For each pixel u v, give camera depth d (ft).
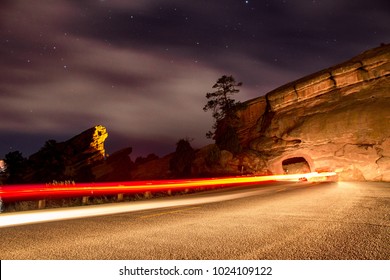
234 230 24.80
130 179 253.85
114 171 267.39
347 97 163.43
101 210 48.14
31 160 184.34
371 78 158.40
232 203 48.49
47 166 181.27
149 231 25.34
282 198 53.62
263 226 26.30
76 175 201.46
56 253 18.97
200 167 204.13
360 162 143.13
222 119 232.53
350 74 166.20
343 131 151.94
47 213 46.39
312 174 148.25
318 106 174.50
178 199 69.15
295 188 85.40
